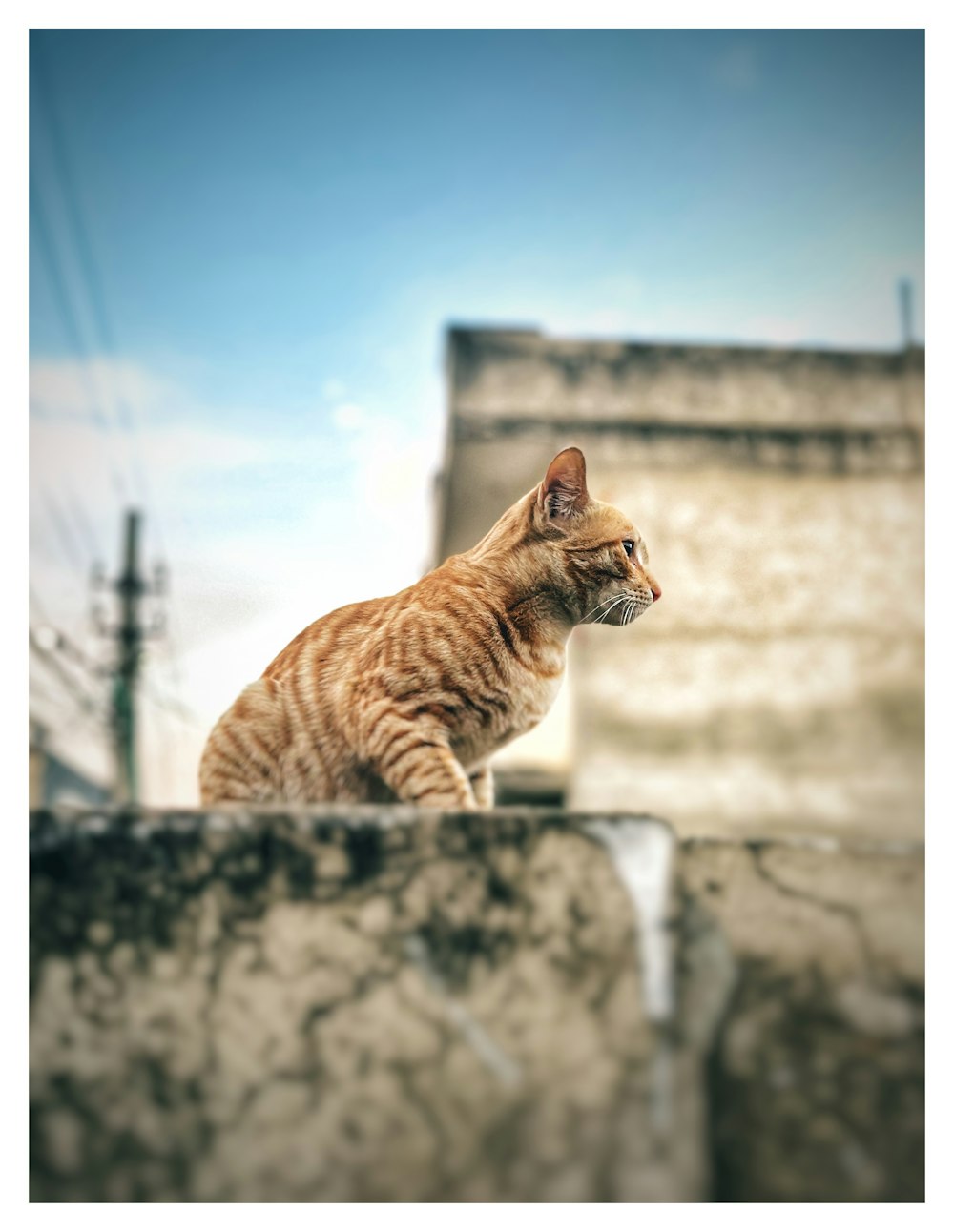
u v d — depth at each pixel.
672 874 1.60
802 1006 1.59
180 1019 1.56
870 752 5.71
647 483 5.78
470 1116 1.55
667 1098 1.56
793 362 5.88
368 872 1.59
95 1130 1.55
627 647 5.75
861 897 1.63
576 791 5.55
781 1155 1.56
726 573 5.80
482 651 2.50
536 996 1.57
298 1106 1.55
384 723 2.37
